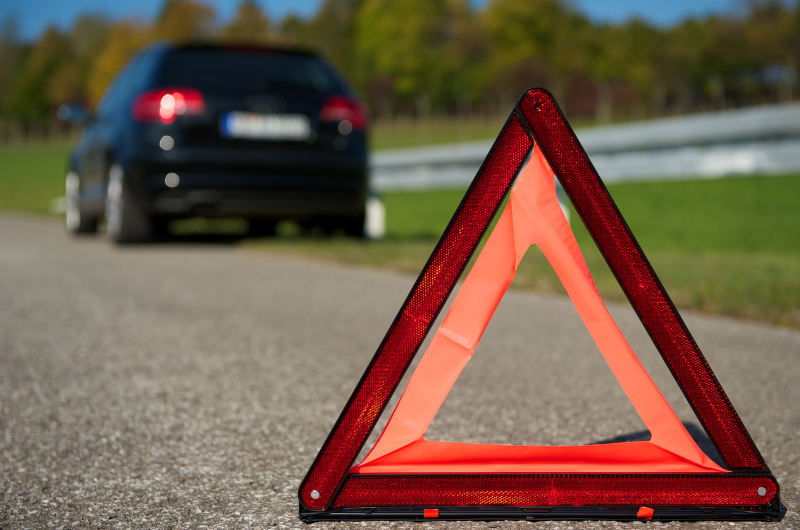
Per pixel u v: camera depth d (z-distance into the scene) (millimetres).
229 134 6414
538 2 81750
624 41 77750
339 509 1583
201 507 1656
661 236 7762
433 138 54750
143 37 84812
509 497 1581
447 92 83625
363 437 1566
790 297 4031
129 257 6434
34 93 93625
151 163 6336
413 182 14492
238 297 4504
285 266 5914
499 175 1570
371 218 8148
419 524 1572
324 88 6781
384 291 4754
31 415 2326
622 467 1585
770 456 1959
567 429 2188
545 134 1557
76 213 8492
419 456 1585
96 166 7445
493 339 3434
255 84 6527
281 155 6508
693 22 77062
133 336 3465
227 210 6551
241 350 3201
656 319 1552
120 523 1576
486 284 1606
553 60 81688
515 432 2160
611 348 1603
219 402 2467
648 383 1593
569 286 1606
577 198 1555
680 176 10562
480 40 85312
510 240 1605
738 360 2998
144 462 1931
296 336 3471
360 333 3539
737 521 1571
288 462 1930
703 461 1576
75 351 3176
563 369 2904
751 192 9945
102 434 2150
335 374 2818
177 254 6680
